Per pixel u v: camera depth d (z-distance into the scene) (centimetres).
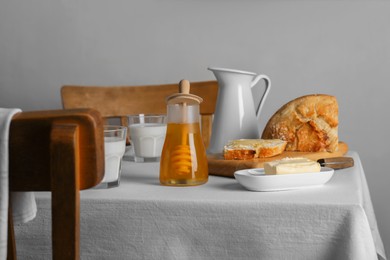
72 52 242
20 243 100
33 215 78
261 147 120
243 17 227
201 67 232
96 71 241
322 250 92
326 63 222
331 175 106
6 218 64
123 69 238
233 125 136
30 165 63
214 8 229
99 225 97
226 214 94
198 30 231
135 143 139
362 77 220
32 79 245
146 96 203
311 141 130
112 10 237
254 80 141
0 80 247
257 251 94
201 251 95
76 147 61
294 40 223
